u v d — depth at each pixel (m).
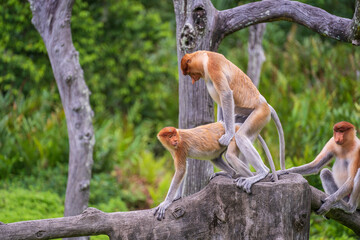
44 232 6.16
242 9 7.85
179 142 6.28
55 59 9.87
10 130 17.22
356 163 7.16
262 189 5.92
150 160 17.25
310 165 7.49
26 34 19.89
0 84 20.53
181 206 6.31
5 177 15.40
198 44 7.63
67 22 9.80
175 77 21.98
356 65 16.44
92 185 15.06
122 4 21.56
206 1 7.66
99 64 21.38
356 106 13.45
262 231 5.93
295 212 5.93
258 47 12.95
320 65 17.89
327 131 13.54
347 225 7.46
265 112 6.47
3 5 19.42
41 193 13.72
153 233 6.30
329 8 19.73
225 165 6.81
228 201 6.06
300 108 14.98
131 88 22.14
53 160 16.08
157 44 22.45
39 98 18.88
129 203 15.16
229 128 6.23
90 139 10.27
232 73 6.43
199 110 7.83
